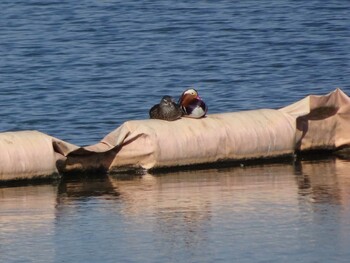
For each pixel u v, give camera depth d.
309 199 56.16
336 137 68.81
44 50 112.00
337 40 114.31
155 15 131.38
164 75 99.12
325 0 139.50
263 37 117.00
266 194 57.47
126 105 87.62
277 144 65.81
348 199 55.94
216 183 60.38
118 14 132.38
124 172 63.34
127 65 103.88
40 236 50.44
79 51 111.12
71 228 51.66
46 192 58.94
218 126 64.56
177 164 63.53
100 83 96.25
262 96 90.12
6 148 60.31
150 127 63.16
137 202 56.38
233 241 49.00
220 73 99.50
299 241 48.72
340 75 98.12
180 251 47.75
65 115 84.38
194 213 53.84
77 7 137.62
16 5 140.12
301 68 101.31
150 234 50.38
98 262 46.56
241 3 139.00
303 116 67.25
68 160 62.44
